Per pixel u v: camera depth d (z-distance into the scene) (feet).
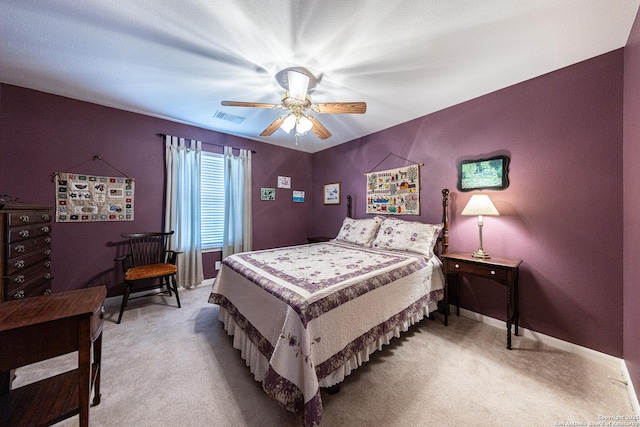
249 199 12.42
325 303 4.43
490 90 7.41
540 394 4.65
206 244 11.52
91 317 3.30
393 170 10.51
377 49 5.51
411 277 6.66
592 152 5.79
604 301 5.64
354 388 4.82
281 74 6.61
